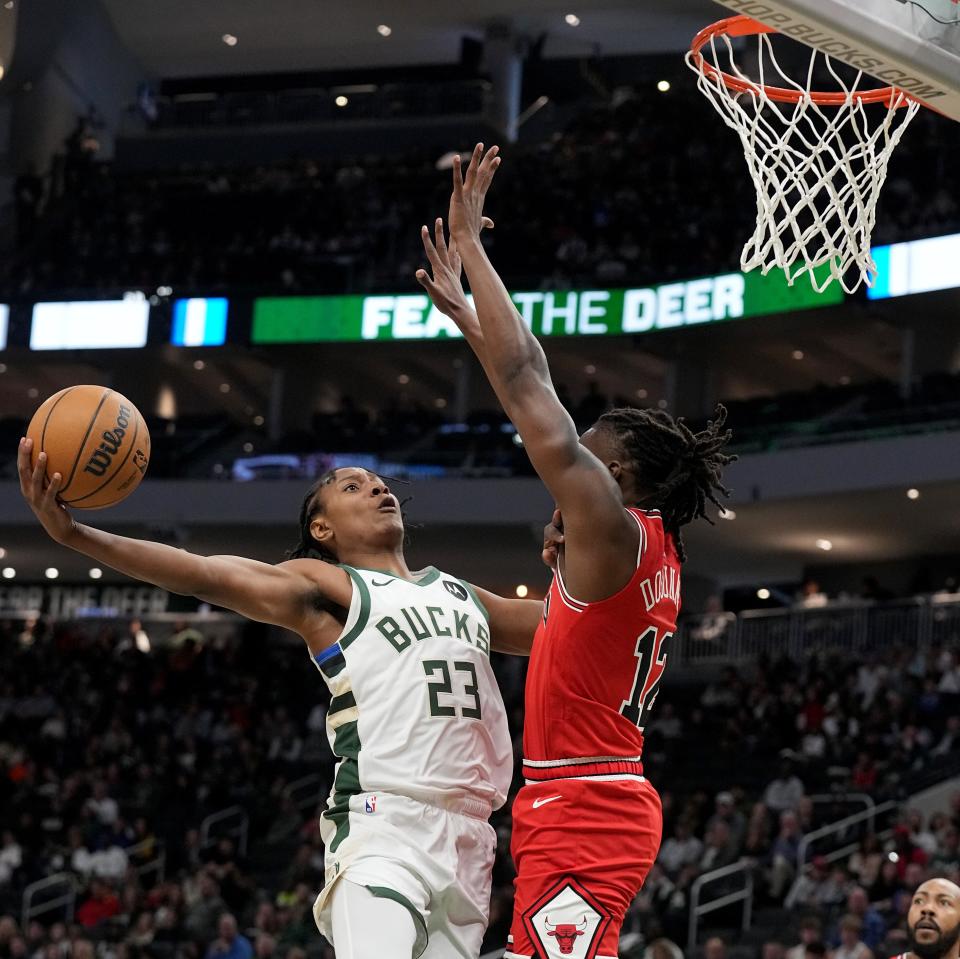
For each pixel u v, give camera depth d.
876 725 20.34
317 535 4.36
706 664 26.06
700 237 28.38
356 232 32.38
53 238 33.00
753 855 17.06
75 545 3.91
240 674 27.70
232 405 33.72
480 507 27.27
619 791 3.67
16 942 17.22
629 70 37.97
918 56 4.91
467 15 36.28
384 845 3.88
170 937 17.80
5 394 33.84
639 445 3.86
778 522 27.19
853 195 5.80
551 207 31.75
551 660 3.71
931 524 26.55
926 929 5.94
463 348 29.33
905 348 26.47
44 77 35.56
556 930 3.57
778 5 4.73
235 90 40.03
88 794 22.70
